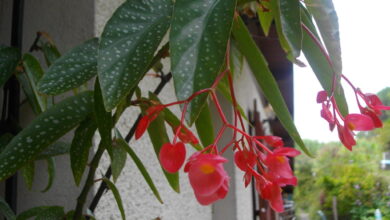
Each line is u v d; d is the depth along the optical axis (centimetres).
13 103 45
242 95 143
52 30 56
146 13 29
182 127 29
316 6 29
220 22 26
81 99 35
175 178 42
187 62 25
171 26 25
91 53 34
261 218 162
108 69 26
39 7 57
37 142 33
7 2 57
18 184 51
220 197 26
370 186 362
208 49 25
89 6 54
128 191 60
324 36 29
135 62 27
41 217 37
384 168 389
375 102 34
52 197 52
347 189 372
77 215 35
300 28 28
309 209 433
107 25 27
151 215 67
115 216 55
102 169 51
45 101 44
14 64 41
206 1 26
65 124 34
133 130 40
